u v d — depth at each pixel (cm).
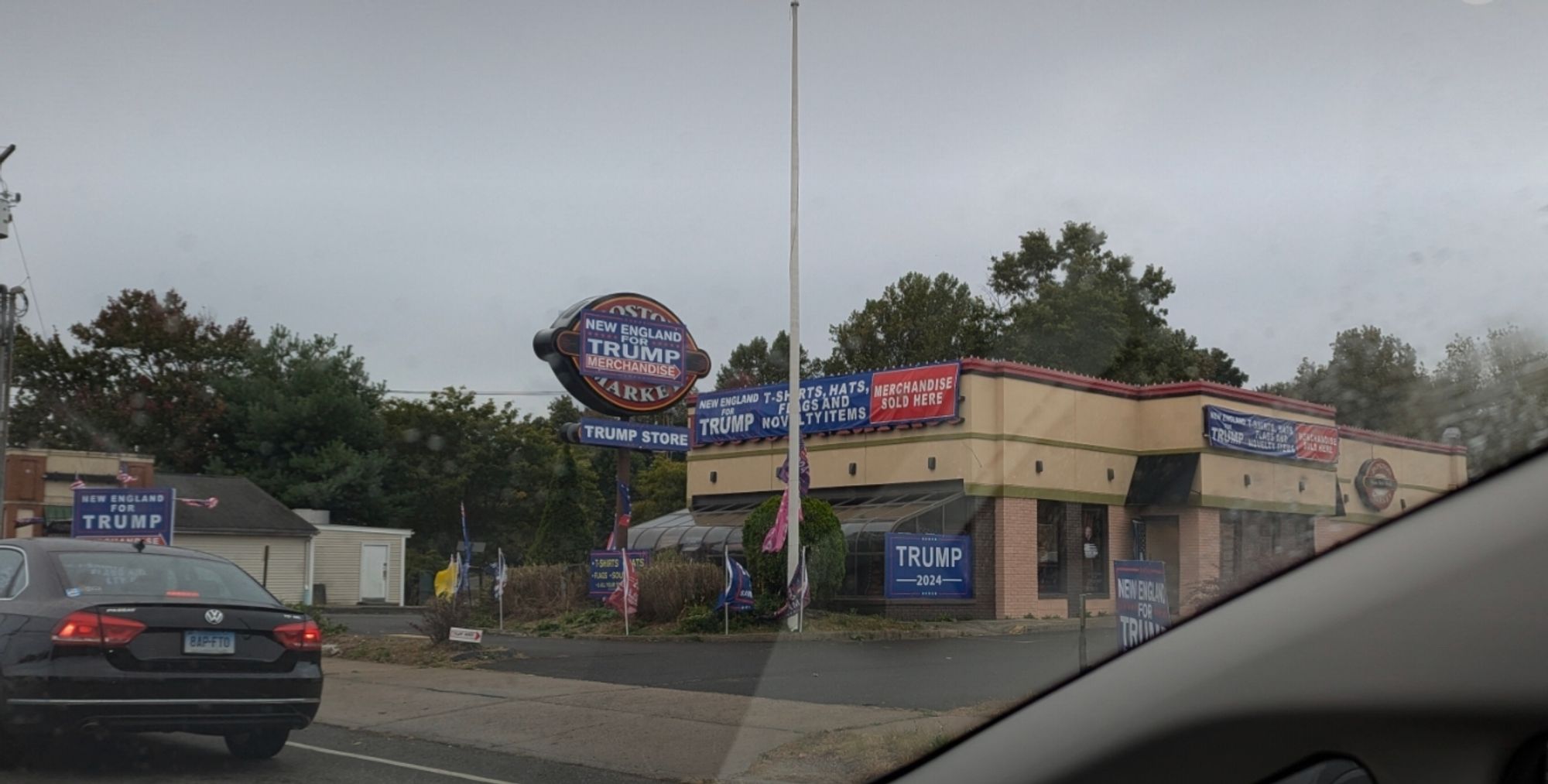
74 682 735
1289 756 201
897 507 2158
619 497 2283
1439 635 187
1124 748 229
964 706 557
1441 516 206
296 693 818
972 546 1797
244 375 4781
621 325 2281
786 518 2006
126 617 760
